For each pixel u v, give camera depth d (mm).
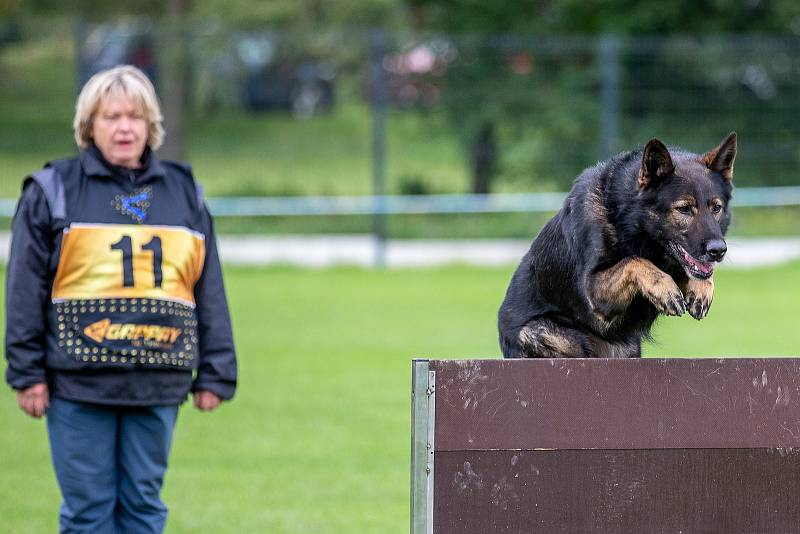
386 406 14781
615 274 7801
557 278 8328
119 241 7242
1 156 28609
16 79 28609
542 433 6168
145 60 29266
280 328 20344
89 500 7297
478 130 30594
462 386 6098
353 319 21281
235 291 24672
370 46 29094
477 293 24578
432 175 31516
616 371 6230
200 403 7734
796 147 30359
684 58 29766
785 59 29969
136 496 7453
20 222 7246
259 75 30484
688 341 18797
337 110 31391
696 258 7852
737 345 18391
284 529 9961
